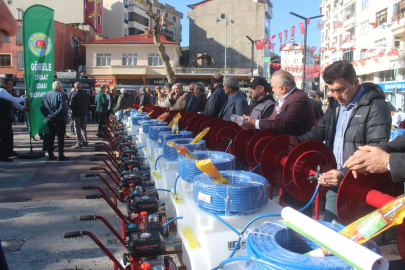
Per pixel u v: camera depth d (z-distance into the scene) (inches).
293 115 133.9
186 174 119.9
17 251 137.4
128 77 1528.1
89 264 127.3
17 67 1396.4
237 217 92.7
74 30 1563.7
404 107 973.2
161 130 222.7
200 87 307.0
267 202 100.9
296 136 138.3
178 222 113.0
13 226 163.8
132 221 119.0
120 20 2154.3
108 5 2154.3
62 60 1498.5
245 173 107.7
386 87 1073.5
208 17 1974.7
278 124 135.2
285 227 69.0
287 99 138.9
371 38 1213.1
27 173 277.0
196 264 90.0
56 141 474.0
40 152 352.2
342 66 94.0
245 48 1930.4
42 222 169.2
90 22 1787.6
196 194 99.5
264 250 59.7
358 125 95.7
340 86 95.1
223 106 240.1
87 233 96.0
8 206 193.5
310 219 52.1
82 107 402.0
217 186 92.4
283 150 125.6
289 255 56.9
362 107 95.5
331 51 1683.1
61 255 134.5
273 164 125.8
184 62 2199.8
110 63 1521.9
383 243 147.6
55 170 288.5
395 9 1066.1
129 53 1514.5
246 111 210.4
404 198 51.3
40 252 136.8
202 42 1993.1
